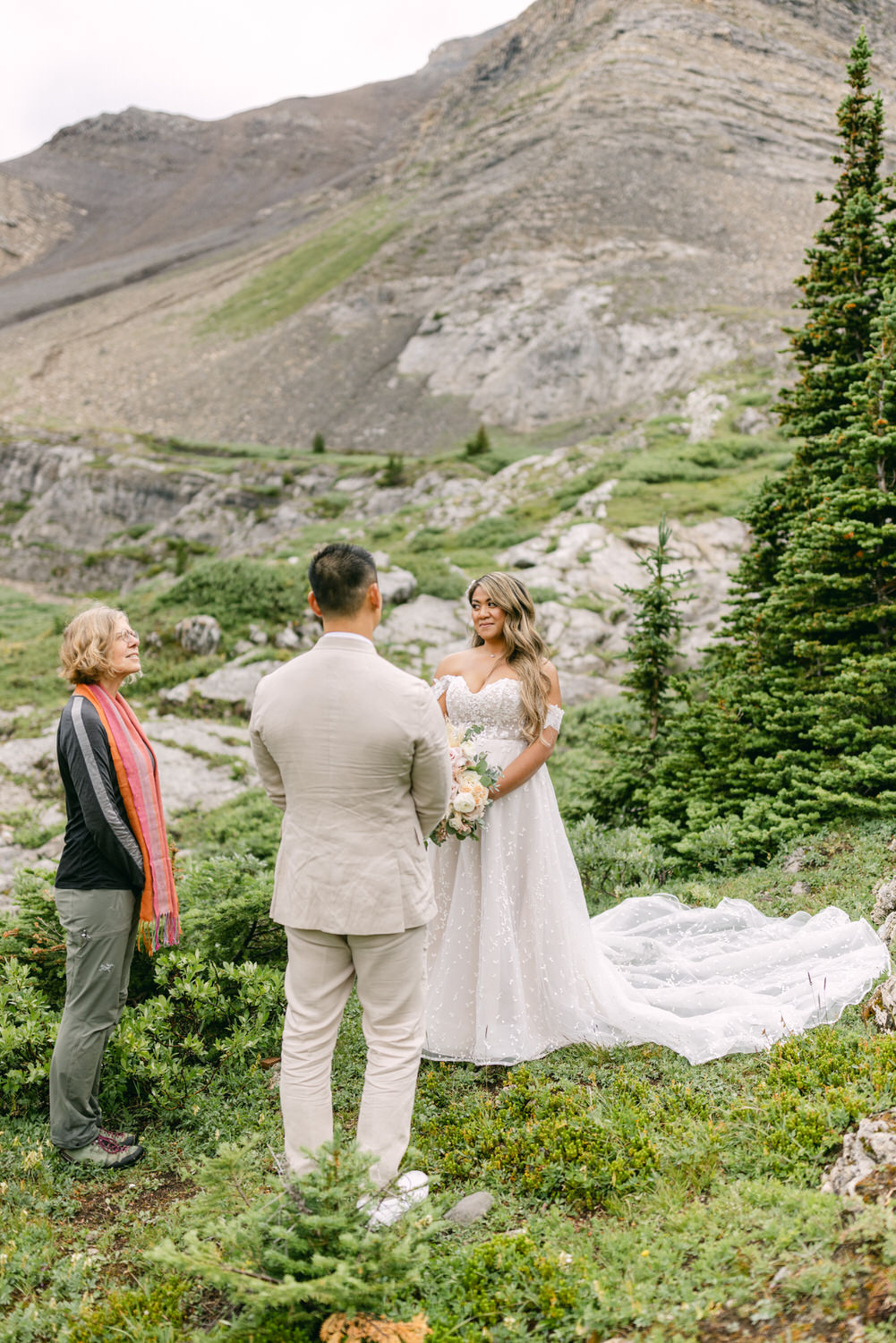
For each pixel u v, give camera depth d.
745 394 31.03
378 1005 2.78
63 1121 3.27
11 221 151.00
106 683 3.39
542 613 17.58
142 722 14.34
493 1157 3.09
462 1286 2.45
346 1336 2.24
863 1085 3.12
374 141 191.00
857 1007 3.88
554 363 58.41
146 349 84.75
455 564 20.81
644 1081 3.52
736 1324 2.16
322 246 99.38
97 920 3.18
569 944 3.92
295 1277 2.37
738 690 7.09
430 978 3.95
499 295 69.81
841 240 7.48
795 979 4.16
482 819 3.75
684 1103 3.28
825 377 7.45
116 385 76.38
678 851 6.27
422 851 2.81
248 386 71.44
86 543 54.94
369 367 69.50
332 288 84.44
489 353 64.19
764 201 74.88
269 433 63.44
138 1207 3.09
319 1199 2.34
